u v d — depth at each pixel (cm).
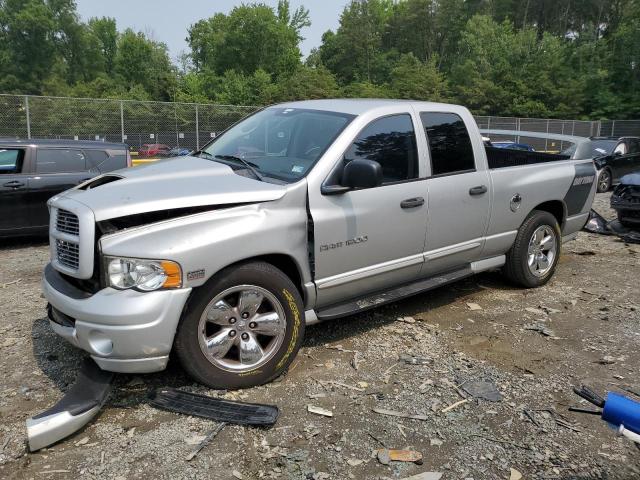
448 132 484
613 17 6819
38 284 594
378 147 427
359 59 7756
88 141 860
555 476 289
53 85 6938
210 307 343
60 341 434
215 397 349
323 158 395
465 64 5400
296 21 7125
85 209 326
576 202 616
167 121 1917
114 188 357
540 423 336
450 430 326
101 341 325
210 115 1978
